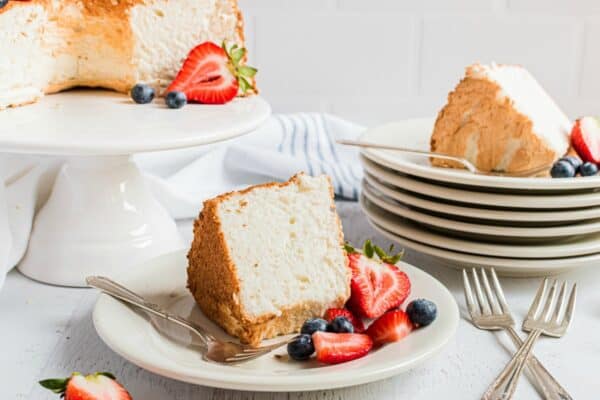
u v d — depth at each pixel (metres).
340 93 1.41
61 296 0.93
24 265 0.97
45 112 0.95
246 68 1.03
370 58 1.39
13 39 0.96
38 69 1.00
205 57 1.01
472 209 0.93
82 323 0.89
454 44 1.38
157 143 0.87
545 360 0.84
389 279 0.87
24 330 0.88
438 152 1.03
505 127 1.00
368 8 1.36
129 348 0.78
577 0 1.37
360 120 1.42
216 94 1.01
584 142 1.00
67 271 0.95
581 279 0.97
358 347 0.80
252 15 1.36
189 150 1.16
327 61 1.39
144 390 0.81
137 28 1.01
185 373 0.76
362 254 0.89
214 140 0.90
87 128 0.90
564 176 0.96
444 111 1.03
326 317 0.85
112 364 0.83
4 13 0.95
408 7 1.37
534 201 0.92
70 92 1.04
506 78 1.04
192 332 0.84
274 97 1.40
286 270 0.85
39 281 0.96
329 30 1.37
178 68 1.04
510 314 0.90
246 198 0.86
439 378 0.82
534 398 0.80
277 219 0.86
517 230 0.92
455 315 0.84
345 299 0.86
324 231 0.86
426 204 0.94
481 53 1.39
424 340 0.81
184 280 0.91
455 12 1.37
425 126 1.10
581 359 0.85
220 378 0.75
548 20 1.38
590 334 0.88
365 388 0.81
